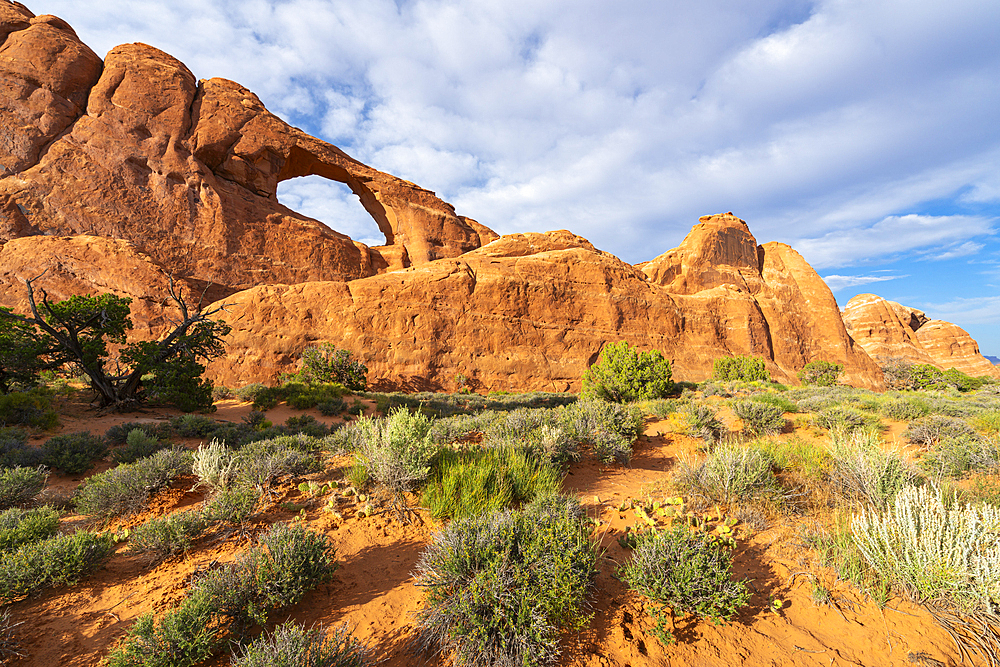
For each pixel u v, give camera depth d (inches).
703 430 352.2
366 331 1760.6
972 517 128.6
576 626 114.3
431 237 2664.9
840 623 120.6
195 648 104.3
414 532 178.5
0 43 1764.3
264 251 2005.4
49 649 113.5
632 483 251.4
